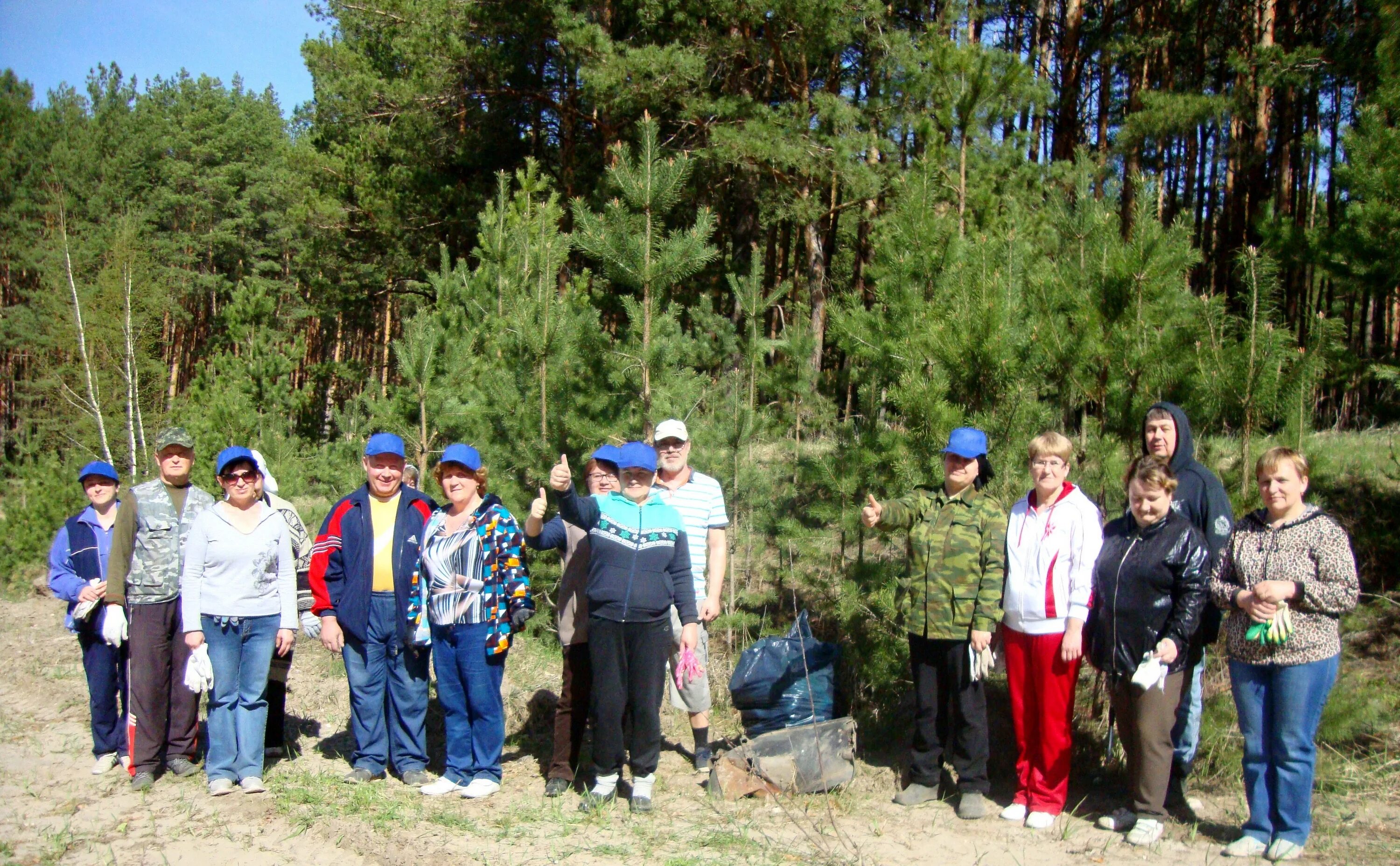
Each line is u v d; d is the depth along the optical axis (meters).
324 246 25.28
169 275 34.22
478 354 10.61
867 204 15.90
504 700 6.94
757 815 4.99
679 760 5.88
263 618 5.42
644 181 6.85
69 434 20.55
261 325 22.95
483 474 5.40
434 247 23.59
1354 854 4.30
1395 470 7.97
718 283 18.27
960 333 5.93
